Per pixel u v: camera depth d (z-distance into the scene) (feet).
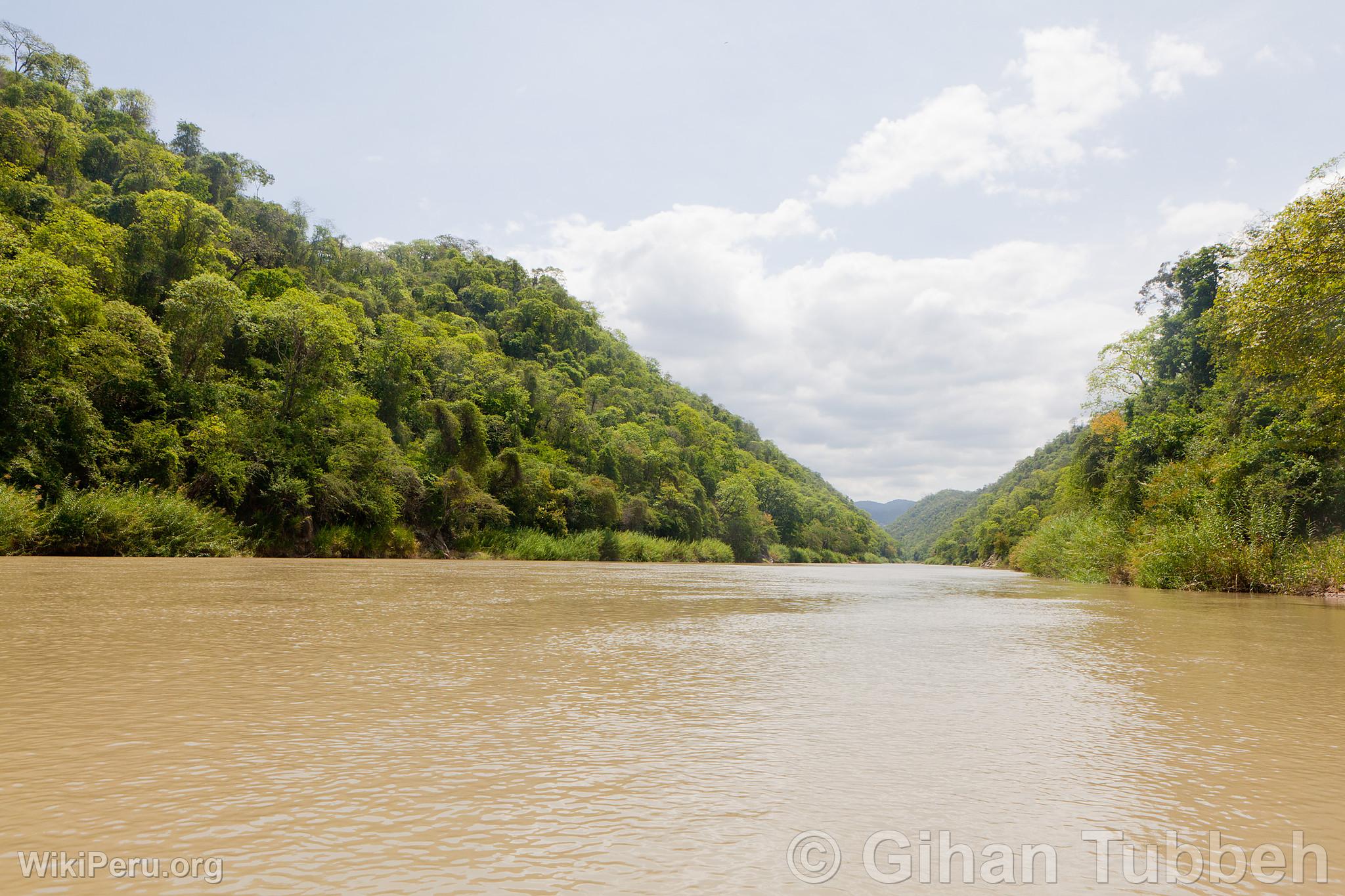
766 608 42.73
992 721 14.06
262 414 119.96
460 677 17.61
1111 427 128.88
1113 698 16.48
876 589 70.49
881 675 19.26
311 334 127.54
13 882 6.55
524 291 346.13
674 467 268.21
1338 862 7.69
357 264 264.93
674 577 84.94
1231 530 71.41
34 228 119.85
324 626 26.76
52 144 168.25
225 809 8.64
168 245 133.08
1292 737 13.06
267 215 220.64
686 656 22.02
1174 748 12.27
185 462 104.17
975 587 77.20
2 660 18.44
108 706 13.78
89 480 91.97
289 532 115.03
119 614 28.60
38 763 10.26
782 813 8.93
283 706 14.03
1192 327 121.39
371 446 131.75
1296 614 41.39
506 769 10.50
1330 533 67.36
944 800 9.52
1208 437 93.25
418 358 191.93
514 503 169.58
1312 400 69.00
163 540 91.25
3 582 43.09
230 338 127.44
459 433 162.30
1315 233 56.34
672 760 11.10
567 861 7.34
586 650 22.76
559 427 217.97
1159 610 44.57
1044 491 332.60
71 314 95.71
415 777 10.02
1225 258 123.13
